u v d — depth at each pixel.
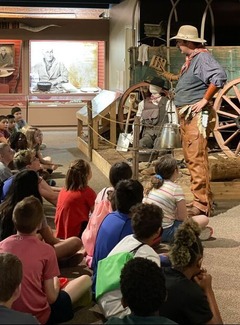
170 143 7.46
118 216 3.64
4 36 12.03
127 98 8.83
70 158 8.77
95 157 8.25
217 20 9.64
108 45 12.40
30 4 11.91
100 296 3.22
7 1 11.80
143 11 9.51
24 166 5.14
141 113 7.98
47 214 5.63
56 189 5.70
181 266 2.74
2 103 12.17
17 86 12.37
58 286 3.32
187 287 2.65
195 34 5.27
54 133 11.85
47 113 12.32
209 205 5.47
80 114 9.41
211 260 4.40
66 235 4.45
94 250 3.74
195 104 5.25
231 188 6.20
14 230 3.74
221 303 3.66
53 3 11.98
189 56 5.32
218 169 6.18
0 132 7.42
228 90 7.70
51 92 12.47
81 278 3.49
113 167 4.38
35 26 12.11
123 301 2.37
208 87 5.25
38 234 3.97
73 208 4.43
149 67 8.34
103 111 8.74
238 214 5.66
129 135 8.24
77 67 12.60
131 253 3.21
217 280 4.03
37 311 3.12
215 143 8.55
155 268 2.35
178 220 4.57
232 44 9.76
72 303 3.37
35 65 12.41
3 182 4.78
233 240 4.86
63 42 12.47
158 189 4.57
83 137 9.76
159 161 4.67
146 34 9.08
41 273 3.16
